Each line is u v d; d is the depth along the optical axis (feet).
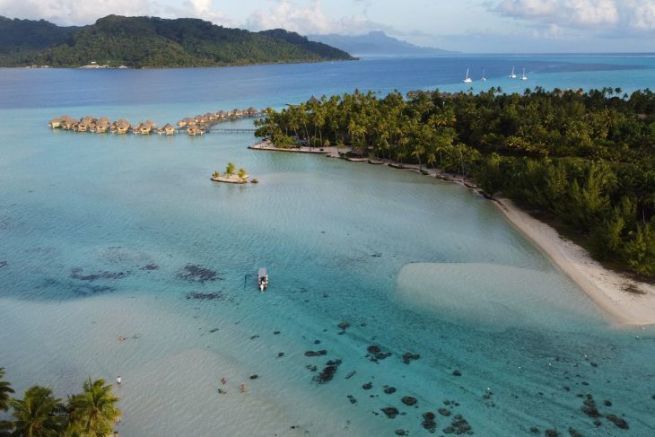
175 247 264.93
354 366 168.35
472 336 183.83
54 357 172.55
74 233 285.43
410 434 139.44
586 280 221.46
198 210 325.42
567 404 148.87
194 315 198.80
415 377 162.50
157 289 219.61
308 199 348.59
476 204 336.70
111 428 123.85
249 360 171.22
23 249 262.67
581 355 171.32
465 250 258.98
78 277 230.89
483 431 139.85
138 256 253.65
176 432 139.64
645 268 213.05
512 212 313.12
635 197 254.88
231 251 259.39
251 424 142.82
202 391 155.74
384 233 283.59
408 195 358.43
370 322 194.08
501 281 223.71
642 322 188.65
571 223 276.41
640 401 149.48
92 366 167.84
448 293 213.87
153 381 160.04
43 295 214.48
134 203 340.80
